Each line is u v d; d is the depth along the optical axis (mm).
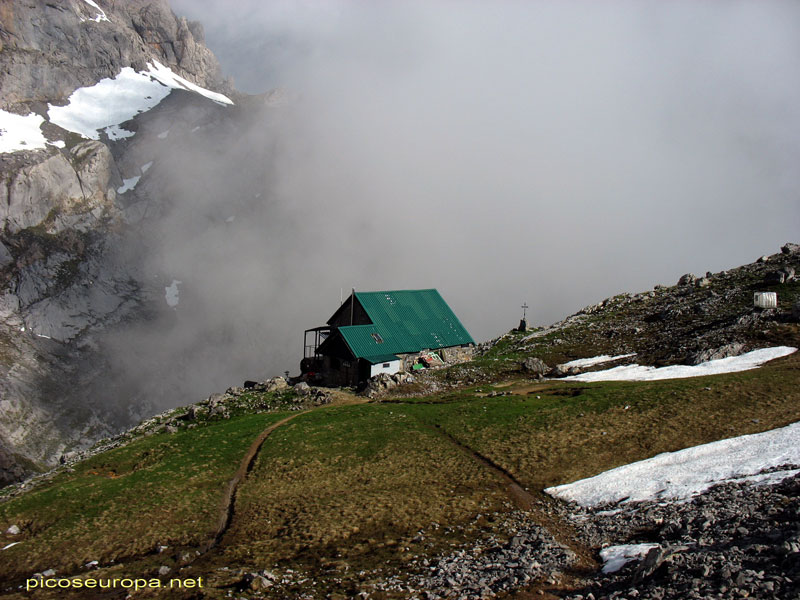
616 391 67438
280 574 37469
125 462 66688
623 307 115500
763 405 55969
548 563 34594
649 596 26578
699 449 49312
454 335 105938
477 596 31406
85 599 37688
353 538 42875
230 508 51625
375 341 96750
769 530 30469
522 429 60531
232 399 89000
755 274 108312
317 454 60625
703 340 84000
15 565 45000
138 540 46938
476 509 45906
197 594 35406
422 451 58625
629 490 44594
